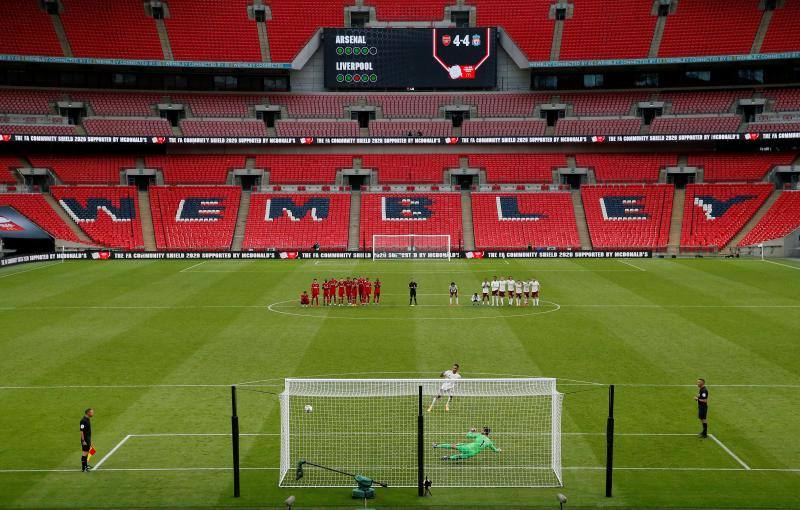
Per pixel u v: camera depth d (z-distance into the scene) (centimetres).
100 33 9438
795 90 9544
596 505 2286
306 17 9975
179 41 9512
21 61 8988
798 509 2241
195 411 3156
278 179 9312
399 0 10169
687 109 9531
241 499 2342
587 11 10006
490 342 4322
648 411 3141
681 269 7219
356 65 9656
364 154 9656
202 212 8806
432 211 8931
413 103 9831
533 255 8219
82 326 4725
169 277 6781
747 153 9356
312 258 8206
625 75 9981
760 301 5500
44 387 3478
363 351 4128
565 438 2853
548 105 9662
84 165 9262
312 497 2362
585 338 4397
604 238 8462
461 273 7094
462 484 2467
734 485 2433
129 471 2562
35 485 2442
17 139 8788
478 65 9662
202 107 9669
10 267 7375
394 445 2792
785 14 9525
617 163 9400
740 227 8431
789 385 3475
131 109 9519
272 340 4381
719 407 3183
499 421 3027
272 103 9769
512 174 9350
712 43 9431
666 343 4259
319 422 3025
